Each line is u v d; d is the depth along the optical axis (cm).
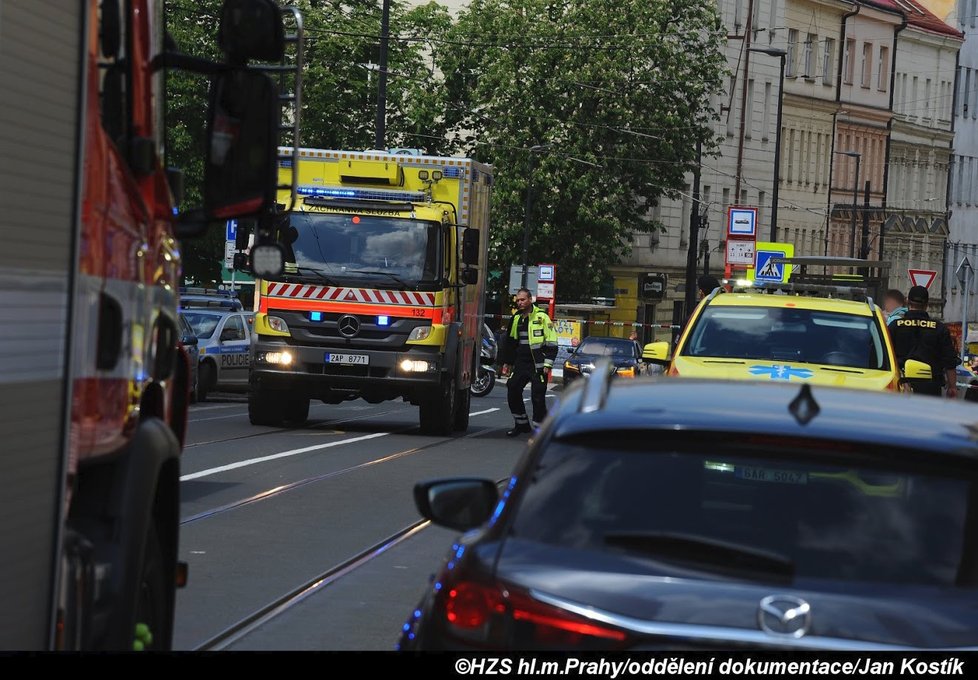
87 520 1653
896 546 1327
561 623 1273
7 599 1295
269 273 1973
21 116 1309
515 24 18725
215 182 1775
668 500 1367
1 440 1273
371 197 7275
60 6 1398
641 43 18588
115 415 1623
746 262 10800
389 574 3444
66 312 1421
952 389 5769
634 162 18938
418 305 7138
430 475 5447
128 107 1691
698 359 4259
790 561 1308
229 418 8100
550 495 1389
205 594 3091
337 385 7150
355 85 16588
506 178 18550
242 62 1775
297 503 4534
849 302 4578
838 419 1437
